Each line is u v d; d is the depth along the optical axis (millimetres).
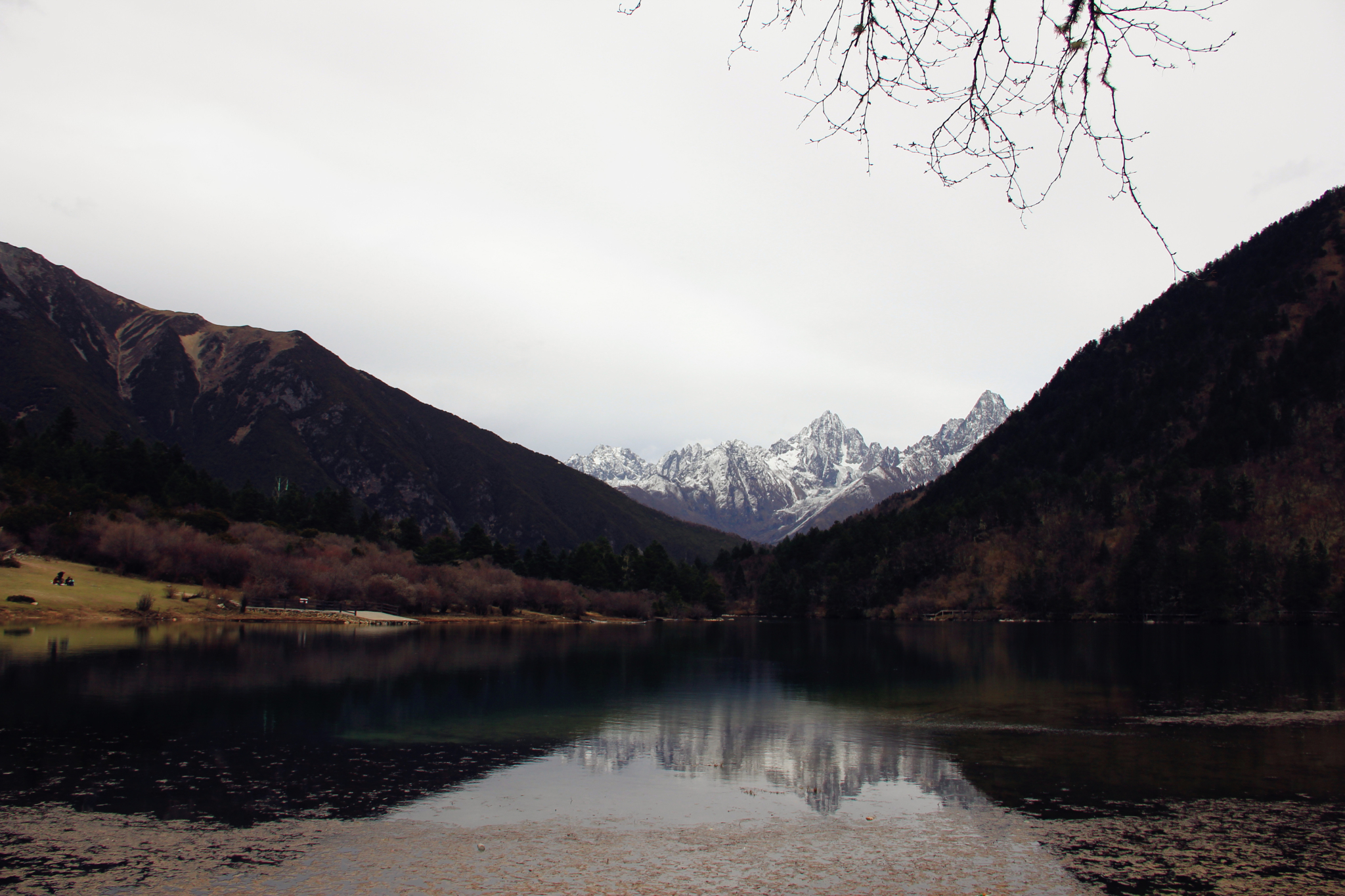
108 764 28562
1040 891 18219
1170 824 23125
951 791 27047
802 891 18125
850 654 92062
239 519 171000
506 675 61250
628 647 99000
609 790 26750
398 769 28875
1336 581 162750
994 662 79688
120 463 162375
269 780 26797
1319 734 38062
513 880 18422
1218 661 79938
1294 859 20188
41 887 17391
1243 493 194125
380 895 17297
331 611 129125
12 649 63812
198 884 17688
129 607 101062
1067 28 6301
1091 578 195125
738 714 44156
